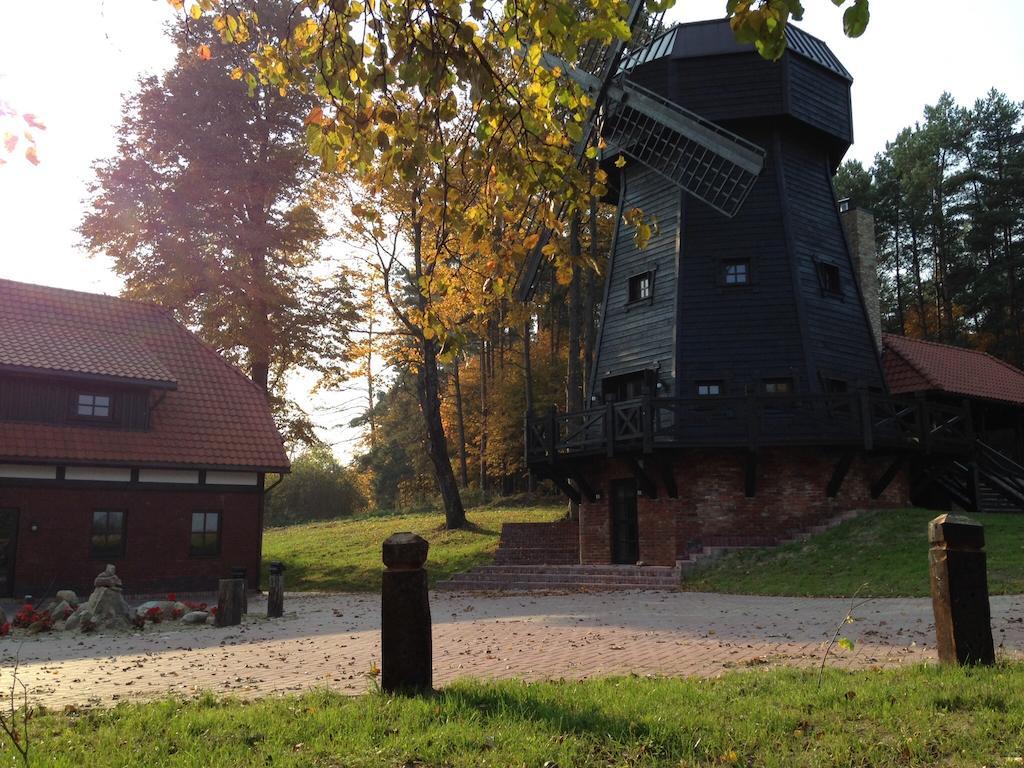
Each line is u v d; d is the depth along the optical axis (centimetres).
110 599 1524
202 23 2900
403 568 677
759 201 2267
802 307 2177
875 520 1975
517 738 530
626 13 590
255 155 3038
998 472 2531
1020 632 988
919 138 5456
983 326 4869
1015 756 484
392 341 3056
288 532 3922
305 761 496
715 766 483
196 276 2850
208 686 823
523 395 4622
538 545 2480
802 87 2288
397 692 658
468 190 696
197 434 2369
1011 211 4656
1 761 496
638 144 2333
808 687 677
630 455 2095
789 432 2070
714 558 1986
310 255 3259
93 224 2872
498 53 645
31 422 2100
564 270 689
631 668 855
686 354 2175
